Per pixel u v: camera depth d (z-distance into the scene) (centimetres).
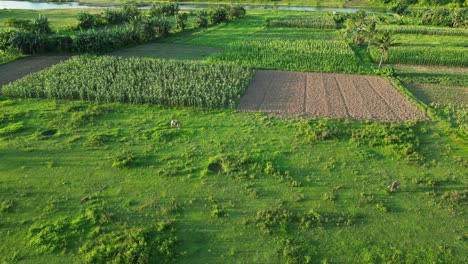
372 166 2414
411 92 3778
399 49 5172
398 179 2286
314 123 2970
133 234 1775
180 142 2652
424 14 7681
